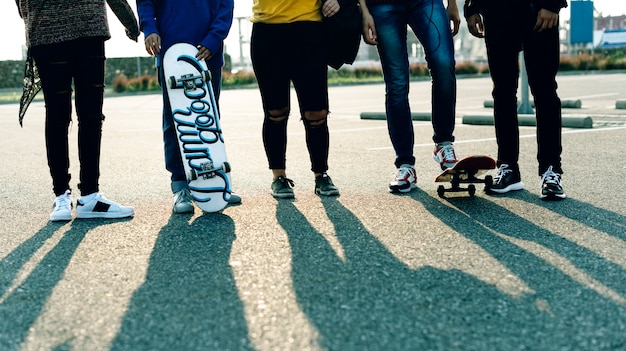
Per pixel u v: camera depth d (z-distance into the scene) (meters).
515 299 2.22
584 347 1.85
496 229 3.10
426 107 11.58
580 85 16.53
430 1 3.92
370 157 5.52
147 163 5.66
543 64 3.68
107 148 6.88
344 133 7.51
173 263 2.72
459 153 5.61
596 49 37.66
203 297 2.31
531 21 3.66
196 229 3.27
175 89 3.58
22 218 3.67
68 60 3.49
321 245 2.91
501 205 3.60
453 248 2.81
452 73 3.97
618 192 3.81
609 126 7.04
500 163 3.93
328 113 3.96
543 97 3.71
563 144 5.80
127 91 28.23
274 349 1.88
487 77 28.22
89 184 3.58
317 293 2.32
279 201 3.88
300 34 3.76
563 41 36.00
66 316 2.19
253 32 3.85
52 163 3.59
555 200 3.67
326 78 3.89
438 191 3.82
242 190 4.27
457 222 3.25
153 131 8.87
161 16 3.73
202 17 3.71
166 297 2.33
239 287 2.40
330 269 2.57
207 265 2.68
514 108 3.87
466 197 3.83
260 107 13.62
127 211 3.58
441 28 3.92
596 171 4.48
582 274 2.45
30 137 8.57
